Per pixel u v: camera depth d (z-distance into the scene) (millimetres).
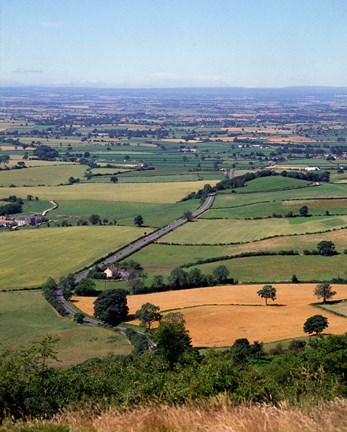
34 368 23297
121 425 16141
